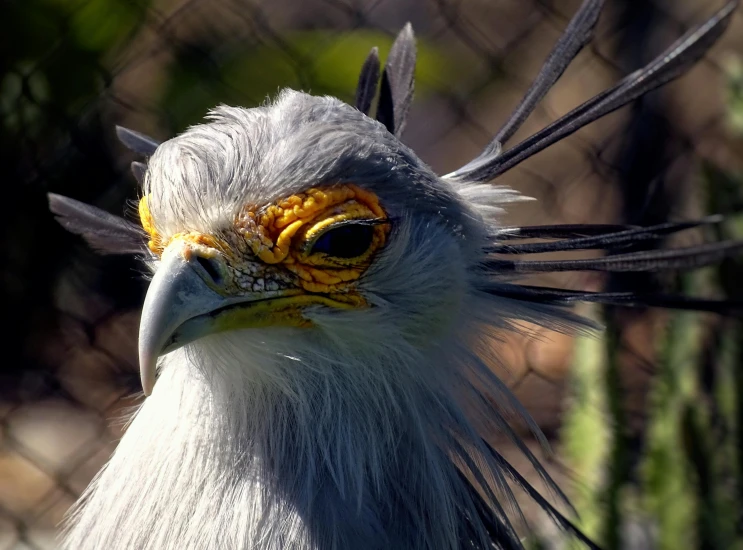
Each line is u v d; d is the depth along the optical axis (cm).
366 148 356
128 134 454
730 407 563
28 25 842
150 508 362
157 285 330
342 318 357
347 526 352
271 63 790
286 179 345
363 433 367
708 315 568
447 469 379
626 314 817
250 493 355
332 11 949
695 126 966
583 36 427
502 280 404
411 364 372
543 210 927
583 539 398
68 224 448
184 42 808
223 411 362
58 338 930
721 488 554
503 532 396
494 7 1206
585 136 983
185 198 343
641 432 662
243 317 345
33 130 861
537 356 809
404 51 459
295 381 361
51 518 758
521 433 783
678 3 1040
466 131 924
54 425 858
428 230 368
